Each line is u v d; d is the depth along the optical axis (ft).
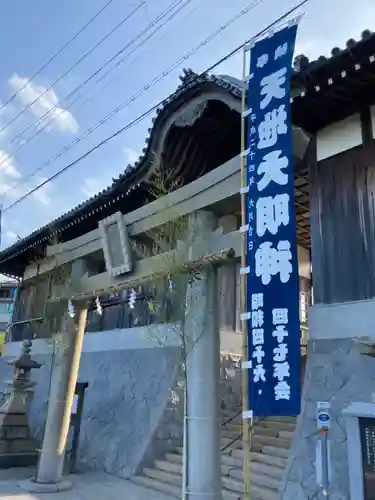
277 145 21.26
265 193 21.01
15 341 64.34
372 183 25.58
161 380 41.32
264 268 20.07
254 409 18.67
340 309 25.05
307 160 28.99
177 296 27.32
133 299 31.96
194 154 31.76
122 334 47.96
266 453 31.14
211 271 26.05
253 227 20.99
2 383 59.77
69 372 35.55
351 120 27.37
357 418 19.08
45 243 52.80
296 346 18.47
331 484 21.22
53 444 33.63
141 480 34.19
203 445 23.53
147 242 32.01
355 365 23.34
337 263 25.99
